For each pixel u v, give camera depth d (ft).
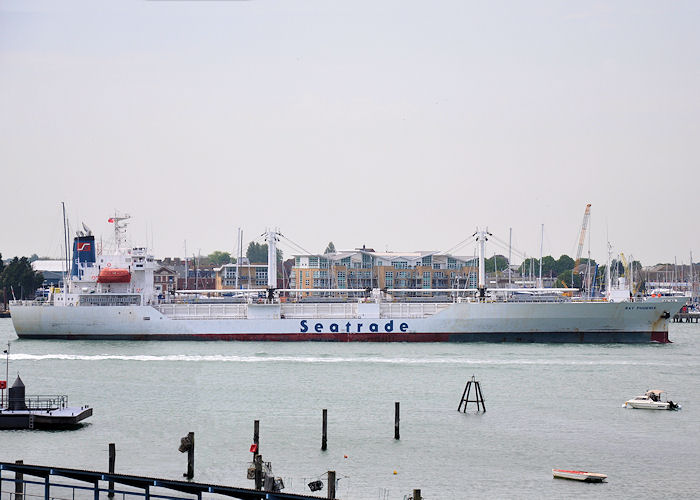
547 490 310.24
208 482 313.32
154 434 375.04
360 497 301.22
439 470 329.93
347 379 499.92
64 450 347.97
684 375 520.42
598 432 385.09
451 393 461.37
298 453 349.61
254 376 509.35
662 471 331.77
